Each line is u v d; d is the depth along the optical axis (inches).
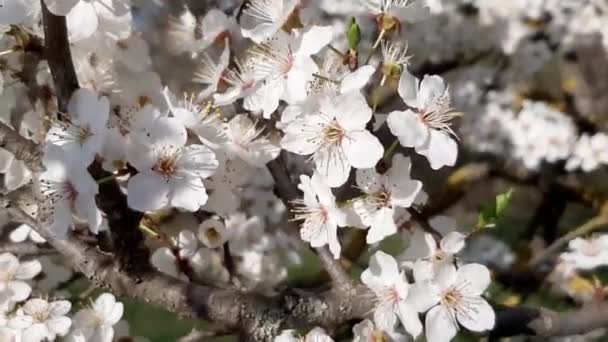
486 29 21.5
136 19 18.9
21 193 14.9
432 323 13.6
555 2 21.1
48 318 15.1
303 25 14.3
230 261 15.9
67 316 15.4
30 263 15.6
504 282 19.3
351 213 13.6
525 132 20.9
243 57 15.6
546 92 22.6
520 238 22.0
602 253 18.7
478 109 21.7
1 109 15.7
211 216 15.9
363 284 14.1
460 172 21.0
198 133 14.1
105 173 13.4
